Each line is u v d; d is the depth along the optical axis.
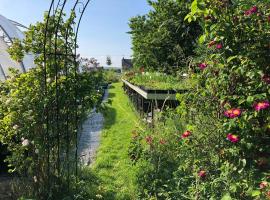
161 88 7.27
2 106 4.23
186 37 10.84
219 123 3.29
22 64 9.24
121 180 4.89
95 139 8.24
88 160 6.23
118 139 7.97
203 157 3.51
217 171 3.40
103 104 4.67
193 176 3.76
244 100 3.00
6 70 8.85
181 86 5.97
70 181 4.38
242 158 3.10
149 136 5.02
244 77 3.13
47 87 4.18
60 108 4.26
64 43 4.39
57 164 4.18
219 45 3.15
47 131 4.05
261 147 3.05
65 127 4.33
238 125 3.01
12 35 10.13
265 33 3.06
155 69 12.56
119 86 29.83
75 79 4.36
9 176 5.35
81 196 4.05
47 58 4.32
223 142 3.28
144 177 4.61
